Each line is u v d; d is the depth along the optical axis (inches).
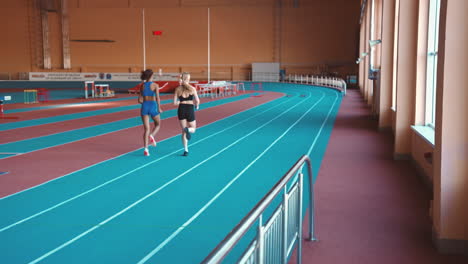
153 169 330.3
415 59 356.5
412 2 358.0
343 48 1859.0
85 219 217.5
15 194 263.1
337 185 285.0
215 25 1925.4
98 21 1934.1
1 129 557.6
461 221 176.1
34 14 1918.1
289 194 148.3
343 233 200.5
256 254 103.4
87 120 659.4
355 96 1163.3
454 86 172.2
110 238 192.7
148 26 1937.7
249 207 235.9
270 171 322.7
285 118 688.4
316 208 237.6
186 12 1924.2
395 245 186.9
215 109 837.8
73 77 1925.4
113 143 452.4
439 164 178.9
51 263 167.3
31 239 191.6
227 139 479.8
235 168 333.4
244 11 1910.7
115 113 763.4
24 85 1692.9
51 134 515.5
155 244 185.9
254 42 1916.8
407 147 361.1
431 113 346.6
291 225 155.6
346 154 390.6
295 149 416.5
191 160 364.2
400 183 290.0
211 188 275.6
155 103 388.2
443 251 178.5
